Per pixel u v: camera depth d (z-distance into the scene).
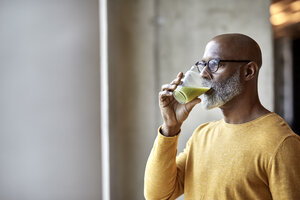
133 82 2.99
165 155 1.27
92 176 2.74
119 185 2.94
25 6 2.50
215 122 1.35
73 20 2.66
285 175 1.01
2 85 2.44
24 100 2.50
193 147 1.33
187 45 3.13
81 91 2.69
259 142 1.10
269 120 1.14
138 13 3.00
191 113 3.19
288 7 4.13
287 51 4.78
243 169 1.10
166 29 3.10
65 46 2.63
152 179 1.30
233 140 1.17
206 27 3.16
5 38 2.44
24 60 2.50
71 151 2.66
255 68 1.21
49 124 2.58
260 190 1.09
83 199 2.71
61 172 2.63
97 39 2.75
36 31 2.53
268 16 3.23
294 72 4.91
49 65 2.57
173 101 1.28
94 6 2.74
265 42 3.23
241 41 1.22
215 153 1.21
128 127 2.98
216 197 1.16
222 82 1.20
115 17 2.87
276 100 4.93
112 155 2.82
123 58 2.94
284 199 1.00
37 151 2.54
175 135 1.28
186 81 1.19
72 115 2.66
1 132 2.44
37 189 2.55
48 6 2.57
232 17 3.20
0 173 2.45
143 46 3.02
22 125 2.50
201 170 1.24
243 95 1.21
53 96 2.59
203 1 3.15
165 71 3.09
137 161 3.03
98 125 2.77
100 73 2.78
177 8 3.11
